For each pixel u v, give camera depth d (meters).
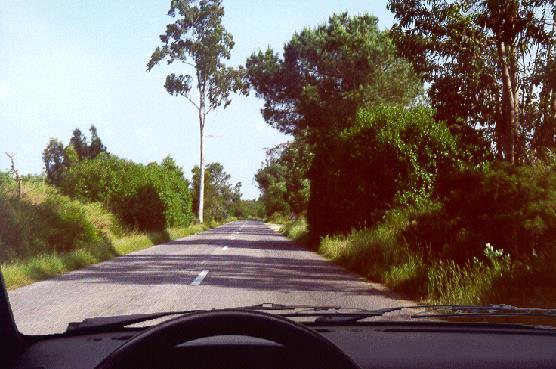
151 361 1.74
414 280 12.02
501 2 12.25
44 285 12.44
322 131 33.56
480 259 12.36
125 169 38.84
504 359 2.71
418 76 15.49
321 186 29.12
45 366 2.54
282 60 49.09
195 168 89.75
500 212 11.98
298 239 36.38
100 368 1.69
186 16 65.00
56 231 20.16
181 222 52.62
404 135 23.62
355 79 44.81
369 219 24.22
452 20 14.63
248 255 23.02
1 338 2.61
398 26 15.20
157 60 65.44
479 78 14.84
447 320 3.56
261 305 3.61
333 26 46.91
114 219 31.41
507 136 14.34
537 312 3.37
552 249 10.72
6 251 16.33
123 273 15.20
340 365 1.74
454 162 22.98
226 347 2.18
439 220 15.64
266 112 50.19
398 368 2.60
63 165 59.06
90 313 8.52
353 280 14.39
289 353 1.79
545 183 11.57
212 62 65.19
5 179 20.50
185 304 9.59
